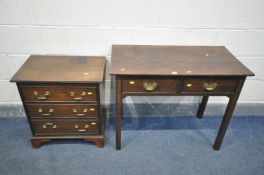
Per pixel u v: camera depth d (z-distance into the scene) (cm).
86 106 144
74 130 156
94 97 139
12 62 165
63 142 166
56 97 138
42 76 131
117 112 138
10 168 146
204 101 184
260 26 158
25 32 153
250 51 169
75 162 151
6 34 152
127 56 139
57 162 151
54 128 153
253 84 185
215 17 154
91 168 148
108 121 189
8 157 153
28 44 158
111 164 151
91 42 159
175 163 153
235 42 165
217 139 159
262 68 177
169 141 171
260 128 188
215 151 164
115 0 144
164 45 161
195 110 195
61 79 129
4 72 168
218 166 152
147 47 156
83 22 151
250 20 156
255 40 164
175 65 129
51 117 147
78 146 163
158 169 148
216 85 129
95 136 159
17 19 147
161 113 196
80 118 149
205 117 198
